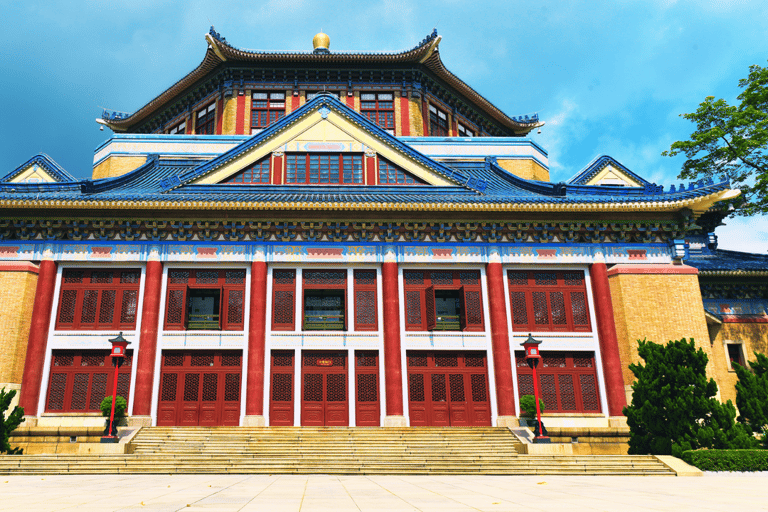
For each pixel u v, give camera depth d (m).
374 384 26.05
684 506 10.30
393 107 39.91
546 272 28.00
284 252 26.97
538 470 18.75
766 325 29.52
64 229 26.38
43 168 34.09
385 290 26.75
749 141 30.38
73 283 26.23
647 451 20.25
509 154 37.25
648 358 20.56
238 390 25.44
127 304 26.12
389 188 28.95
